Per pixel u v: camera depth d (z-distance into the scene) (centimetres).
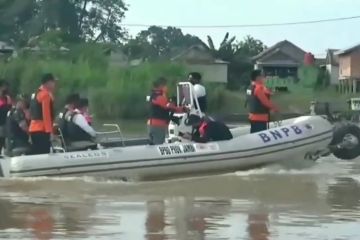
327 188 3347
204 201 2989
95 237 2300
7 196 3075
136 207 2839
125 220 2572
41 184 3375
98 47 14400
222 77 18350
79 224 2497
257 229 2425
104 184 3456
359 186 3403
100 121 11194
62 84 12644
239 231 2397
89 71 12938
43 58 13962
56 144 4000
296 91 13625
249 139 3834
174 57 17862
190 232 2380
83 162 3519
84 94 12662
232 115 7050
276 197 3089
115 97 11975
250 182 3547
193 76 3931
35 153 3628
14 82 12769
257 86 3969
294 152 3922
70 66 12988
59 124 3741
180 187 3394
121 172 3559
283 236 2327
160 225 2486
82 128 3694
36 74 12712
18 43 19712
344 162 4478
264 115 3972
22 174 3462
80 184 3416
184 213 2709
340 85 17300
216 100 12244
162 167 3622
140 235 2331
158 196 3122
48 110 3606
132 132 7788
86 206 2856
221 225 2491
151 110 3862
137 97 12088
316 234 2355
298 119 4106
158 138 3853
